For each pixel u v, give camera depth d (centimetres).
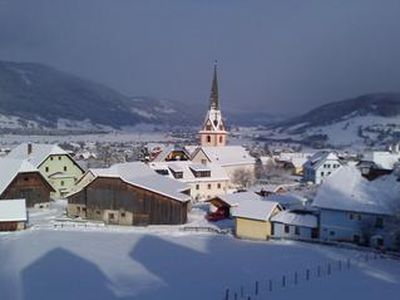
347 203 7750
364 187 7969
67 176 12212
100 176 9456
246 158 15975
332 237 7838
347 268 6356
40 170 11844
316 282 5706
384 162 14812
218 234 8544
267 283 5684
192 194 12450
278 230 8175
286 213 8269
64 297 5238
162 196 9200
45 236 8244
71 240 7962
